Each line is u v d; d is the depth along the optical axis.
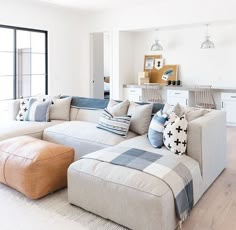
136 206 2.05
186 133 2.71
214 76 6.68
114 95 7.38
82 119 4.27
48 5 6.23
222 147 3.35
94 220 2.28
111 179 2.20
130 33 7.55
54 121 4.24
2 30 5.73
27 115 4.25
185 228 2.18
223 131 3.36
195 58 6.90
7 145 2.92
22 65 6.15
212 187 2.95
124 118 3.37
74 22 7.19
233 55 6.36
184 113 3.10
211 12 5.60
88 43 7.49
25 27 6.04
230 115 6.04
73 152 2.90
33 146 2.79
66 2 5.98
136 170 2.21
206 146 2.79
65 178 2.81
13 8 5.70
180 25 6.19
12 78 5.99
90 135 3.38
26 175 2.52
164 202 1.95
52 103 4.37
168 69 7.32
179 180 2.20
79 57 7.41
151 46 7.35
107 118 3.53
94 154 2.58
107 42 10.28
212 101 6.43
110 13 7.02
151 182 2.06
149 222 2.00
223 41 6.44
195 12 5.80
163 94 7.21
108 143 3.16
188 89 6.36
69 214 2.37
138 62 7.79
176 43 7.12
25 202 2.57
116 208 2.18
